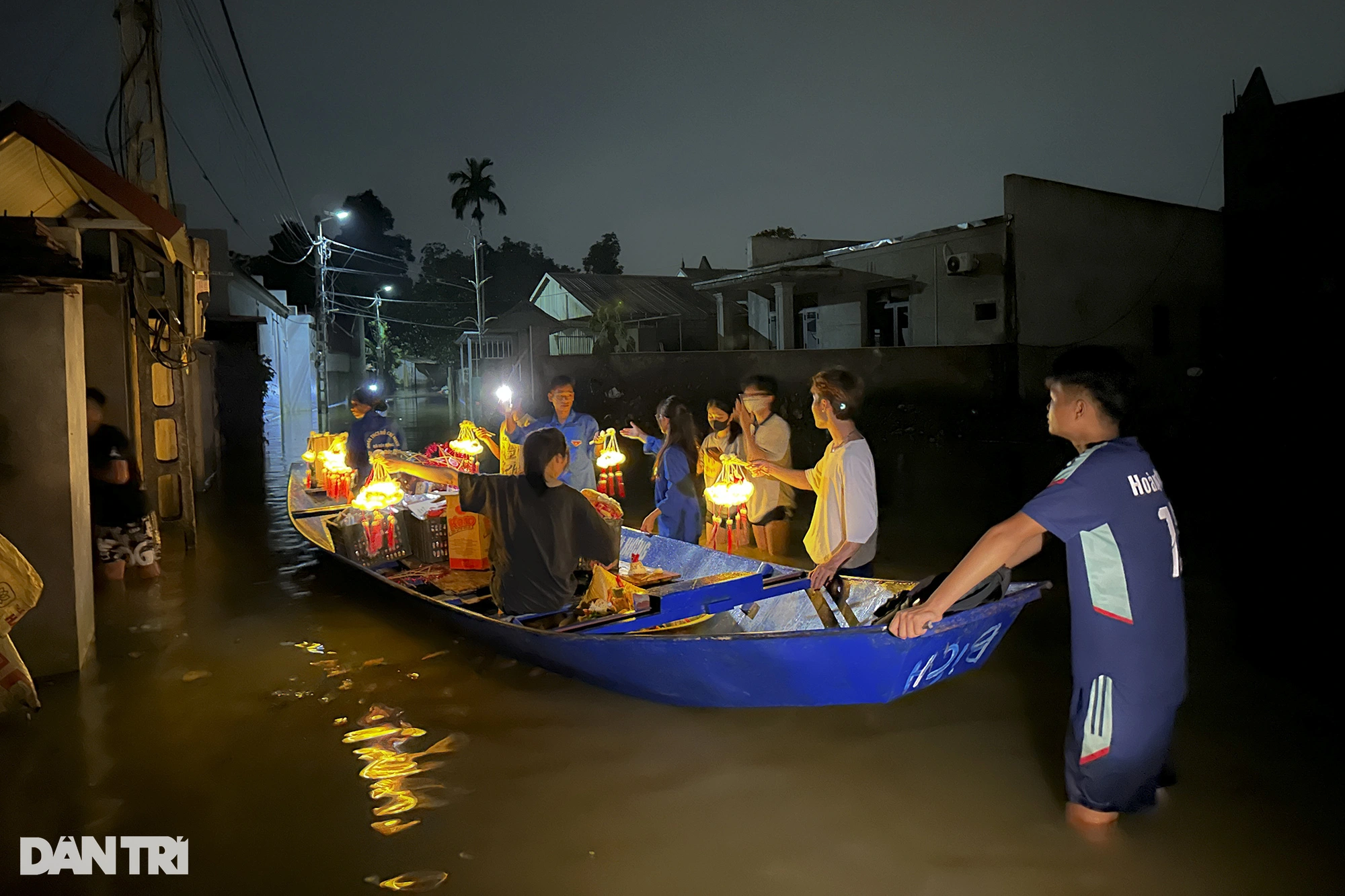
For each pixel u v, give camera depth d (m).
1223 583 7.27
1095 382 3.32
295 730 4.78
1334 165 21.28
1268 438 15.09
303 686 5.40
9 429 5.51
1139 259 22.52
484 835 3.72
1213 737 4.51
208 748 4.58
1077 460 3.32
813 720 4.73
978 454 16.08
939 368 19.73
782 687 4.57
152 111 10.22
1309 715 4.77
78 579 5.77
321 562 8.34
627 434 8.38
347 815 3.89
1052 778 4.08
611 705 4.98
